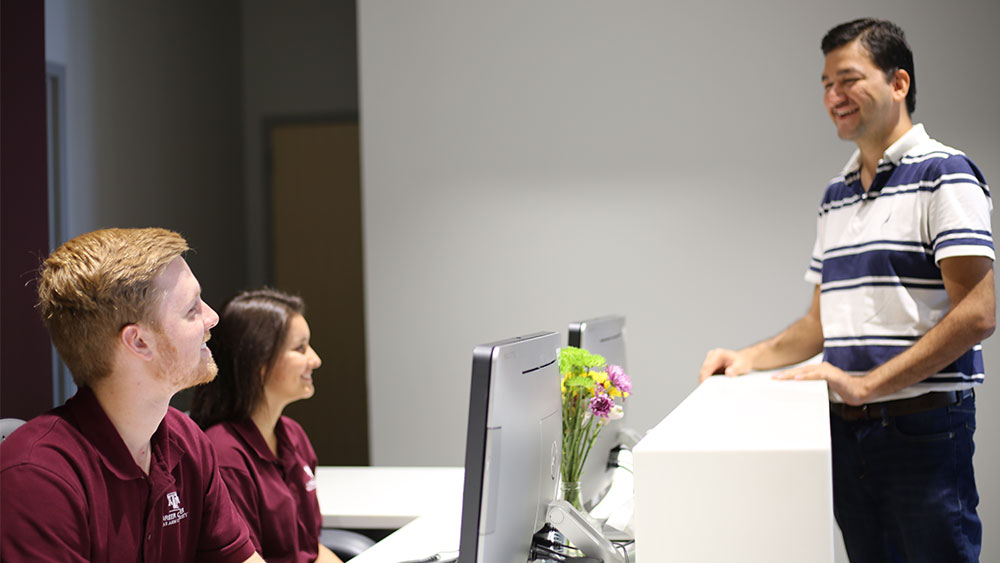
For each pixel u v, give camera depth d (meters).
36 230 2.29
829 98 2.16
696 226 3.84
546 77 3.98
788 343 2.39
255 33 5.71
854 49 2.09
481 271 4.06
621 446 2.42
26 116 2.29
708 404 1.53
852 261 2.15
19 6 2.28
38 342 2.28
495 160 4.04
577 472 1.88
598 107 3.93
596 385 1.87
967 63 3.54
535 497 1.56
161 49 5.00
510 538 1.44
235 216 5.66
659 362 3.88
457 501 2.46
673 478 1.15
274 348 2.13
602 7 3.92
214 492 1.66
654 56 3.87
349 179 5.69
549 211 3.99
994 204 3.51
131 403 1.43
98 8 4.51
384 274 4.16
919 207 2.02
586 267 3.95
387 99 4.14
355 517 2.38
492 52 4.03
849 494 2.13
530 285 4.01
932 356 1.89
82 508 1.36
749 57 3.77
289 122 5.68
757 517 1.12
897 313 2.05
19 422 1.75
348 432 5.78
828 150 3.70
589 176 3.95
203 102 5.36
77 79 4.37
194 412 2.14
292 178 5.75
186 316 1.44
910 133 2.06
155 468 1.50
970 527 2.02
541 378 1.59
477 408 1.34
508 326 4.04
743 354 2.33
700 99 3.82
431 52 4.09
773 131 3.75
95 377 1.41
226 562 1.67
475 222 4.06
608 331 2.27
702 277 3.84
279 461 2.17
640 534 1.16
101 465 1.41
